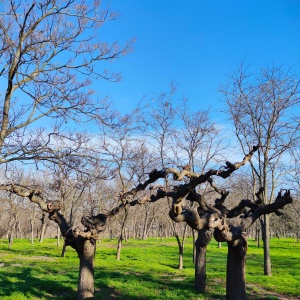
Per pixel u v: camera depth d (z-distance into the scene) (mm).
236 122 23719
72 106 12352
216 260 29422
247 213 12789
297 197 33094
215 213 11164
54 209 13258
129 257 30328
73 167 12148
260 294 15906
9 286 15727
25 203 43031
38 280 17297
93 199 30250
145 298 14109
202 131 29781
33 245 43031
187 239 63688
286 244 56219
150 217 63719
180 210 9883
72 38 12539
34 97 11656
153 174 12031
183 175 9539
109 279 18031
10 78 11133
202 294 15133
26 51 11188
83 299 13109
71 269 21750
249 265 26875
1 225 62750
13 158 11344
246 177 26219
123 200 13281
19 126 11938
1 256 29828
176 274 20672
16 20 11602
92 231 12852
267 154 21250
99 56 13039
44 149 11727
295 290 17062
